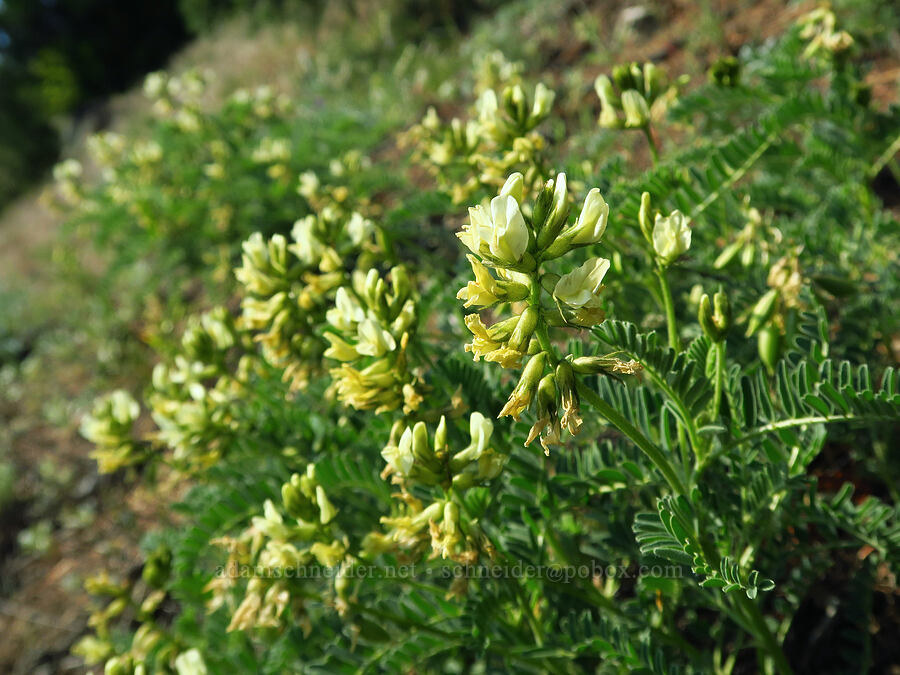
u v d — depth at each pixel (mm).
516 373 250
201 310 732
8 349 910
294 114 810
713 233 302
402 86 837
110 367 743
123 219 759
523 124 251
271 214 665
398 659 228
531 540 225
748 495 203
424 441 182
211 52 1721
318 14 1342
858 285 272
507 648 229
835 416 180
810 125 333
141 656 293
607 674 242
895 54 504
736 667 263
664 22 686
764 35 585
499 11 905
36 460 681
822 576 259
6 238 1521
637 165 468
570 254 253
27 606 542
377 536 201
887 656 251
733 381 200
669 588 221
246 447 302
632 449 216
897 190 419
